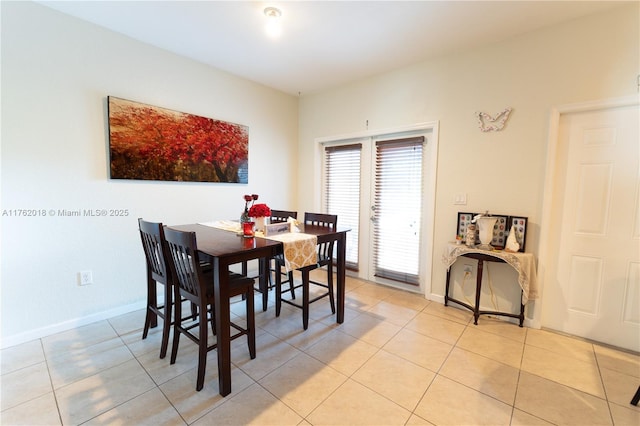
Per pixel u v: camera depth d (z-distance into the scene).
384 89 3.38
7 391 1.67
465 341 2.31
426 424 1.49
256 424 1.48
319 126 4.07
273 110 3.93
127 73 2.59
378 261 3.68
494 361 2.04
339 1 2.06
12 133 2.07
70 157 2.33
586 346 2.25
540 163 2.45
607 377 1.88
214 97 3.25
